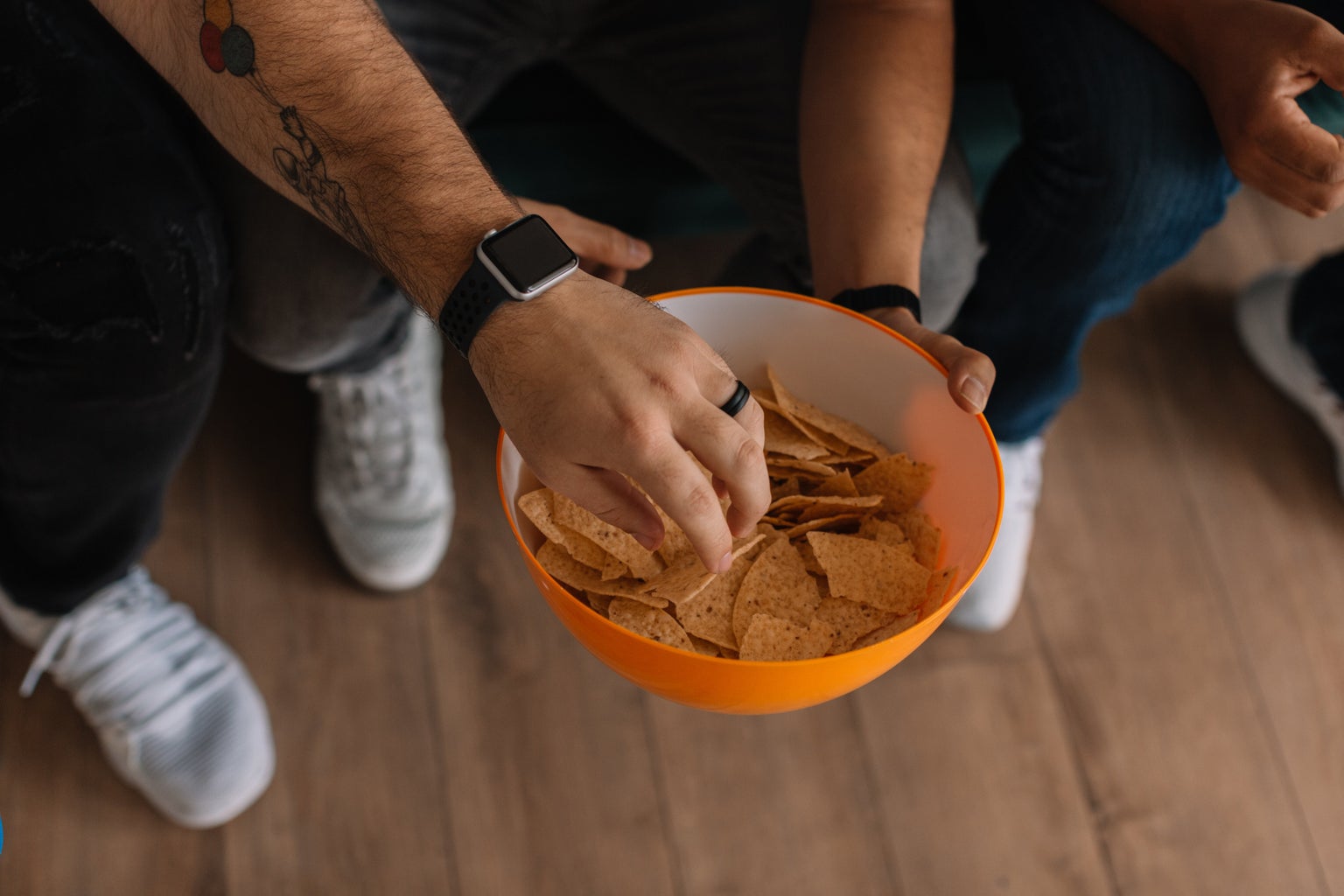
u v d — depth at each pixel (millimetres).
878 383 672
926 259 883
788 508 660
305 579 1256
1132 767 1234
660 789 1178
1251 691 1287
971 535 621
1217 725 1263
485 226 598
